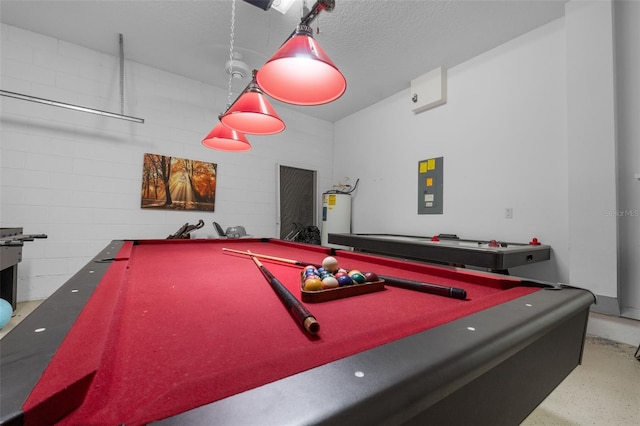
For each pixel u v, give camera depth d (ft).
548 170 8.30
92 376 1.31
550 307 2.44
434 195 11.28
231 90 13.11
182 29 9.07
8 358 1.39
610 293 6.86
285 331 2.14
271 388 1.21
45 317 2.00
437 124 11.28
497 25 8.59
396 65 10.77
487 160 9.69
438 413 1.52
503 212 9.23
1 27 8.90
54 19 8.72
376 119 14.03
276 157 14.53
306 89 4.56
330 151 16.60
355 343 1.68
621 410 4.35
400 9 8.02
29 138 9.20
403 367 1.41
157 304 2.75
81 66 10.00
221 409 1.07
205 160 12.49
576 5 7.48
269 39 9.49
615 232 6.83
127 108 10.82
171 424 0.98
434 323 2.03
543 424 4.08
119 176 10.61
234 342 1.93
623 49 7.15
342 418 1.10
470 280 3.86
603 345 6.47
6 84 8.95
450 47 9.66
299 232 14.55
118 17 8.59
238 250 6.80
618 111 7.19
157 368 1.56
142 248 6.94
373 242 9.10
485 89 9.83
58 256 9.53
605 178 6.99
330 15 8.24
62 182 9.66
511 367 2.04
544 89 8.45
